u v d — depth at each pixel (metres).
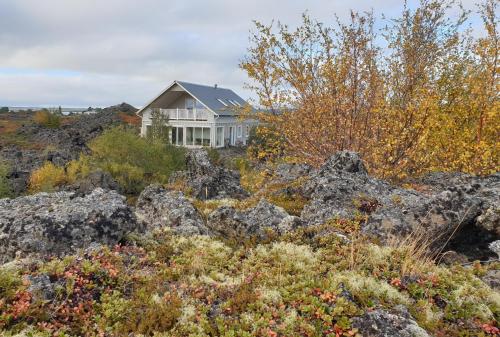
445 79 14.80
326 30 14.23
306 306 5.59
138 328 5.43
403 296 6.03
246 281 6.57
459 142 13.52
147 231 8.81
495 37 12.91
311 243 8.47
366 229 8.79
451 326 5.72
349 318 5.43
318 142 15.04
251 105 15.41
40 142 48.06
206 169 16.17
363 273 6.63
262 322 5.35
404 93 14.25
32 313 5.41
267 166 17.20
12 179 25.80
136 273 6.83
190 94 51.69
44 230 7.30
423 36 15.91
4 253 7.33
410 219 8.59
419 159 13.36
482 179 11.80
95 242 7.57
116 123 61.25
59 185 25.00
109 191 9.49
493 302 6.18
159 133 41.22
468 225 8.89
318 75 14.74
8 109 89.31
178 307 5.84
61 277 6.30
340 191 11.06
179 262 7.50
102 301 6.00
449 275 6.98
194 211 10.16
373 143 13.81
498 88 12.97
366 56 13.99
